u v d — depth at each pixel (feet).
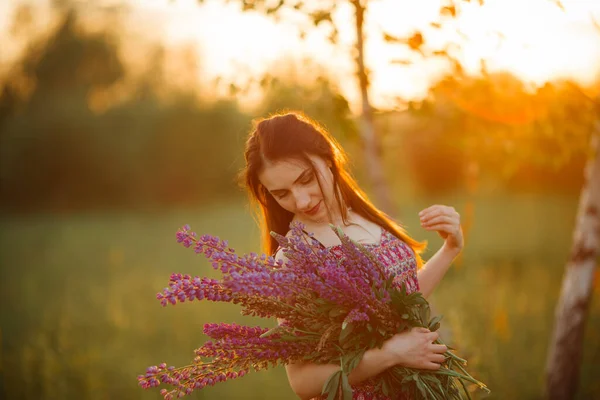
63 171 89.56
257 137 6.14
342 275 5.36
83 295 30.94
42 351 20.21
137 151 90.53
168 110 91.56
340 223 6.32
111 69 99.09
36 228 71.00
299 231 5.76
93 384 16.46
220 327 5.72
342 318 5.50
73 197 90.12
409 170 80.02
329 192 6.11
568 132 11.93
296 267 5.54
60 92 95.45
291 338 5.53
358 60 10.36
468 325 16.46
